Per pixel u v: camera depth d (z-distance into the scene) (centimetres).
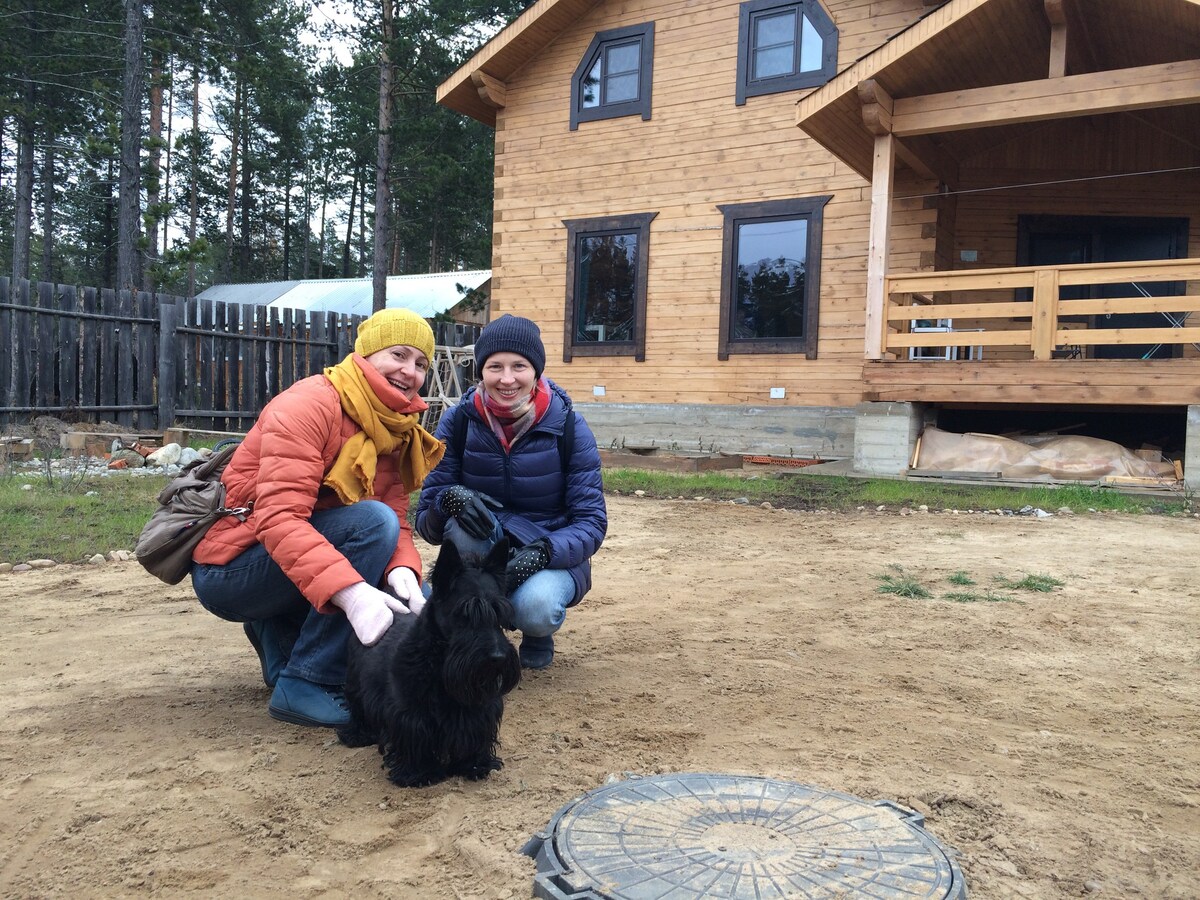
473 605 274
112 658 444
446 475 414
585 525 408
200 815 276
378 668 301
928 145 1284
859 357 1377
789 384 1427
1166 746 337
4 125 3150
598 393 1583
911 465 1181
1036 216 1425
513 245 1666
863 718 362
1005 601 566
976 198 1431
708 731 347
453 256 4856
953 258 1431
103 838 261
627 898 216
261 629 385
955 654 455
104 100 2808
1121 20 1130
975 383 1130
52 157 3806
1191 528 843
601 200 1580
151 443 1438
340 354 1933
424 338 357
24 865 247
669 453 1512
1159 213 1394
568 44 1606
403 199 3062
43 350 1457
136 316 1591
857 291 1376
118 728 349
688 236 1505
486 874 240
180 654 452
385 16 2727
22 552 688
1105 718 366
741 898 214
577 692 393
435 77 2739
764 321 1453
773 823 256
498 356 390
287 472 320
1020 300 1421
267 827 269
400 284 3234
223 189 4738
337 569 309
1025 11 1074
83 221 4756
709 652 457
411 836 264
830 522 896
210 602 356
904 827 255
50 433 1398
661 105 1525
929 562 694
